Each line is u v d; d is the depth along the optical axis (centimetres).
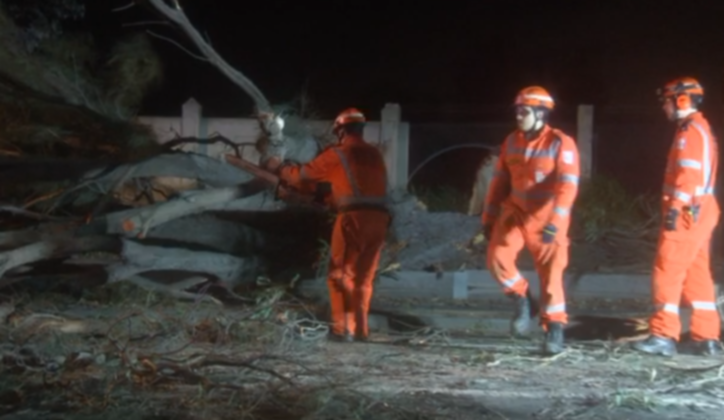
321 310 963
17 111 1027
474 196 1237
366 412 670
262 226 1058
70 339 828
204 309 941
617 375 785
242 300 999
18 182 969
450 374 781
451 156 1664
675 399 717
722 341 909
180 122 1322
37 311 926
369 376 767
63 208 1017
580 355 830
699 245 836
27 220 1014
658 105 1712
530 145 834
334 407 673
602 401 711
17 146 1041
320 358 825
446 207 1337
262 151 990
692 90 830
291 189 901
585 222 1161
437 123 1720
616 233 1165
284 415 676
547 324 845
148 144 1018
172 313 917
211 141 1046
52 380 731
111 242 948
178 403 689
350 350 858
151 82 1102
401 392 722
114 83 1083
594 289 1016
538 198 831
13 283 976
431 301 1020
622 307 1000
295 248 1034
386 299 1024
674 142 833
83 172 972
